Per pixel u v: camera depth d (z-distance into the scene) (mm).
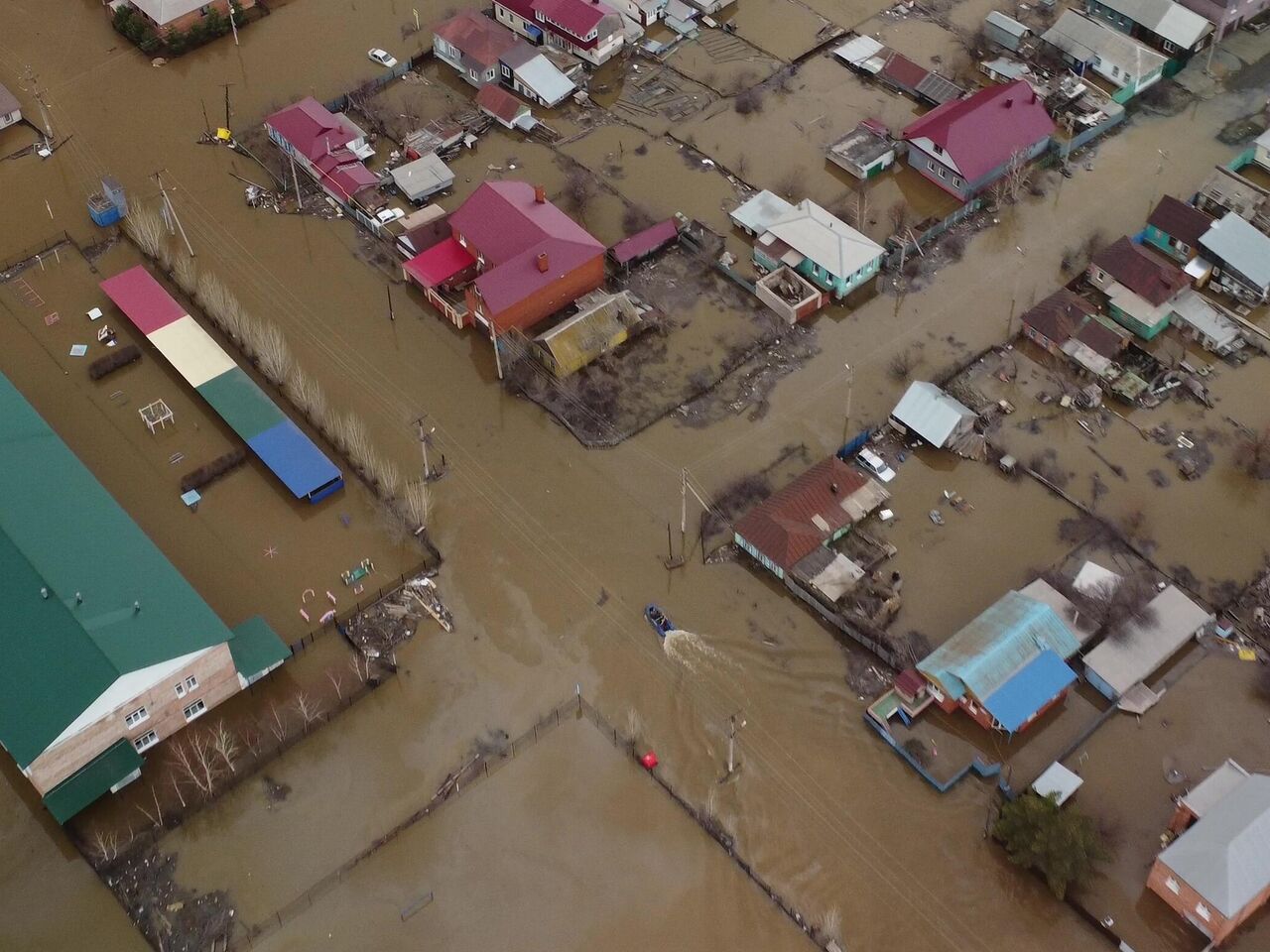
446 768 75750
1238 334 97125
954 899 70562
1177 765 75500
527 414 93562
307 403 92875
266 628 80375
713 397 94500
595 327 96125
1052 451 90875
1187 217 101500
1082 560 84750
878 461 89875
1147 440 91438
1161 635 79438
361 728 77375
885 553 84875
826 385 95125
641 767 75625
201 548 85625
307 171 111250
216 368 94312
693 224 106125
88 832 72938
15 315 99562
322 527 87000
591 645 81062
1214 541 85625
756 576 84375
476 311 97312
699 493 88688
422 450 91125
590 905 70500
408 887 71250
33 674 72875
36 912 70312
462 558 85312
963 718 77500
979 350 97062
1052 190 109000
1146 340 97375
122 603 75500
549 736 77062
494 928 69688
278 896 70812
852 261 99125
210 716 77812
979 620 79375
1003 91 109625
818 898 70625
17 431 84938
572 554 85500
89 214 107438
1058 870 68438
